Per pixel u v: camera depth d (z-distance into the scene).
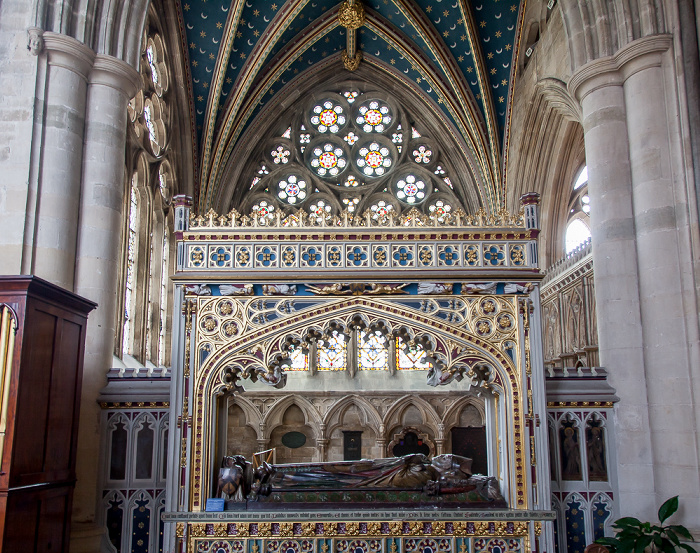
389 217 8.52
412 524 7.72
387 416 21.98
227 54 19.81
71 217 9.73
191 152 20.75
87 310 8.36
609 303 9.94
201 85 20.53
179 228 8.26
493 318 8.17
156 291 18.67
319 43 23.25
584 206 25.91
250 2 19.59
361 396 22.25
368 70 24.75
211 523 7.64
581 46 11.02
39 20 9.76
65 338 7.79
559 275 19.70
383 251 8.32
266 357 8.05
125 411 9.16
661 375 9.27
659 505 9.01
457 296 8.18
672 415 9.07
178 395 7.91
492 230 8.34
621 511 9.08
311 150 25.56
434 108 23.97
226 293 8.12
